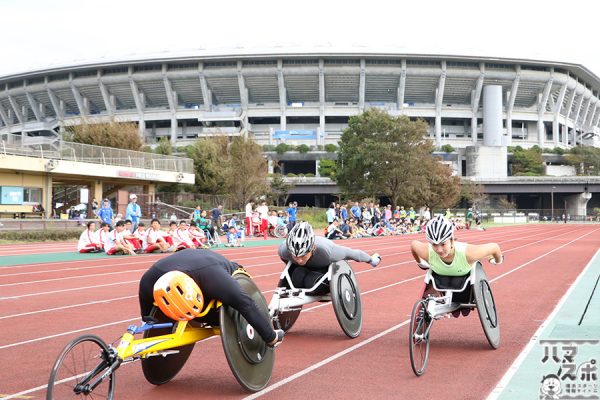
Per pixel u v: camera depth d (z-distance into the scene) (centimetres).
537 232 4794
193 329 516
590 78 15350
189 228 2325
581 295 1116
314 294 743
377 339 755
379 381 561
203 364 637
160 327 509
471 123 13988
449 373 586
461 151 12638
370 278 1430
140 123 13362
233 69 12762
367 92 13538
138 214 2627
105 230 2316
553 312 929
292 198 12775
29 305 1038
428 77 13212
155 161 5116
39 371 608
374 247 2666
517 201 13625
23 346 723
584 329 786
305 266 735
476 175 12131
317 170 11706
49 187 4294
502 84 13862
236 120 12925
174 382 569
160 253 2245
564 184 11119
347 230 3544
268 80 13025
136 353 463
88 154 4491
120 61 12850
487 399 499
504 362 627
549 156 12900
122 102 13875
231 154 5844
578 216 10588
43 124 13875
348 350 693
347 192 5984
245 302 498
